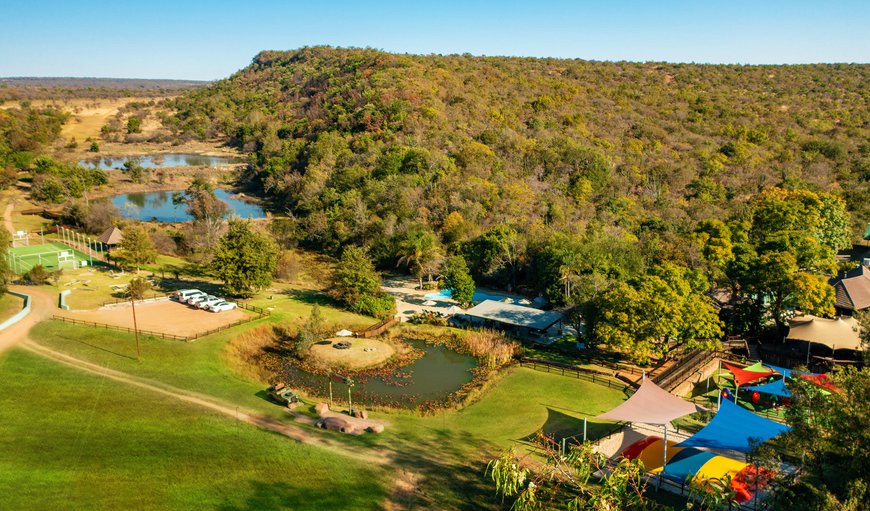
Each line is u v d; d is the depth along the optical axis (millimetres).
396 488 32906
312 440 38688
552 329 67250
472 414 45719
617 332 51625
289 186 142125
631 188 116188
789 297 58469
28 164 158250
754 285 60656
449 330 67062
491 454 38000
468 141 131250
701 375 52250
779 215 81562
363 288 71625
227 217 115562
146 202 151500
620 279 66500
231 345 57000
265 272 72375
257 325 62656
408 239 87062
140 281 68188
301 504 31016
